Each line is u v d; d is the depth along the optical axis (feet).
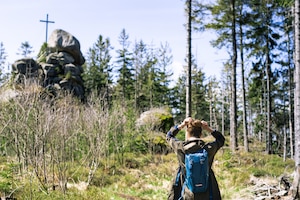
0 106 33.04
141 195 33.50
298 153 34.04
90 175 35.73
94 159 34.99
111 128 50.29
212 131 12.91
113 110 58.90
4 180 26.55
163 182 38.75
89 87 161.89
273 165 54.70
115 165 45.03
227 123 186.60
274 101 112.06
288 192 30.22
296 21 35.60
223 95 180.55
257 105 145.79
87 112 46.16
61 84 97.86
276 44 86.99
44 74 98.17
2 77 85.61
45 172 27.81
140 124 67.15
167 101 164.35
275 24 83.46
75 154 42.88
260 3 77.20
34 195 24.66
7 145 37.29
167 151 61.52
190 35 52.95
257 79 101.04
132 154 54.49
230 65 86.58
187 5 53.31
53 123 29.66
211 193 12.19
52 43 109.40
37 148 27.86
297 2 35.58
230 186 35.70
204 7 63.52
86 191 29.94
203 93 173.99
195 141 12.49
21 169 31.22
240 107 171.73
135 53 173.17
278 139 112.78
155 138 62.34
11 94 39.47
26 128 28.73
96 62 184.03
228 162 48.47
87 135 38.11
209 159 12.44
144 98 160.66
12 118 32.30
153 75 160.66
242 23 78.48
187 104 51.98
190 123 12.99
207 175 11.93
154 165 49.08
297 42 35.22
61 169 30.71
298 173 27.96
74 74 103.24
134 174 42.37
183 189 12.27
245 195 31.42
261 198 29.50
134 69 171.63
